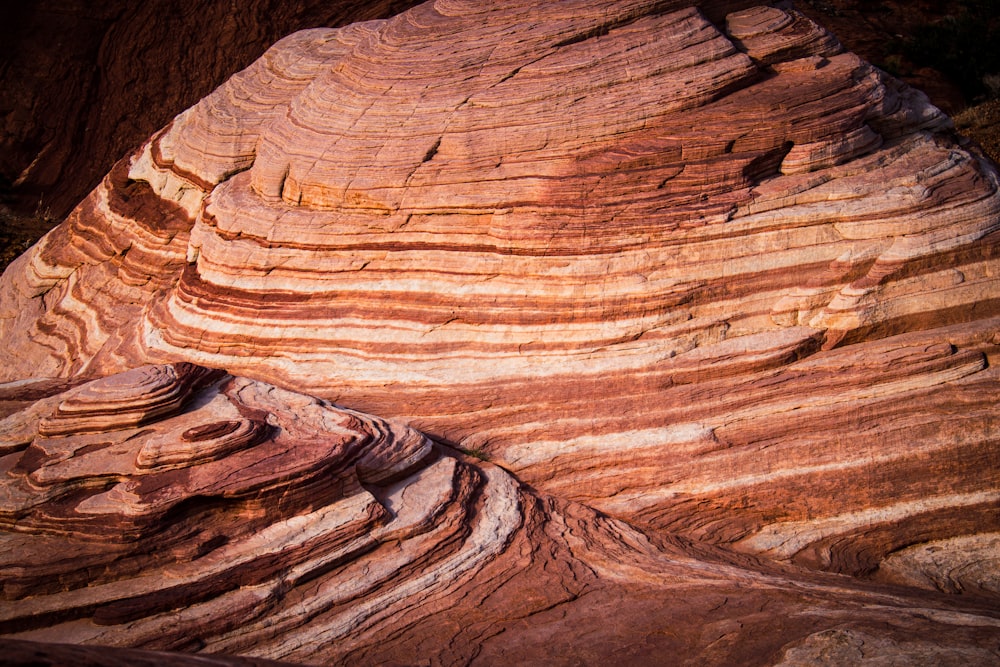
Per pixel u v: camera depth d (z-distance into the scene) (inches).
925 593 313.7
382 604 285.6
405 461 340.5
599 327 397.7
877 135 437.1
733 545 364.8
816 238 401.1
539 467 377.7
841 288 395.9
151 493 287.3
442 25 464.8
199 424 322.0
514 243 406.0
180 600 267.3
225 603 270.5
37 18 1057.5
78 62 1064.8
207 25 1107.9
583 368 393.7
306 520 300.0
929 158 429.4
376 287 423.2
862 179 413.4
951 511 367.9
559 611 291.0
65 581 268.7
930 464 370.9
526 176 415.2
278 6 1127.6
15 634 254.8
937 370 379.2
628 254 400.5
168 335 452.4
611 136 418.3
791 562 354.3
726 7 467.8
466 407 393.1
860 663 235.0
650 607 289.9
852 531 364.5
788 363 389.7
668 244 400.5
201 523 290.7
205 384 358.6
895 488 369.7
